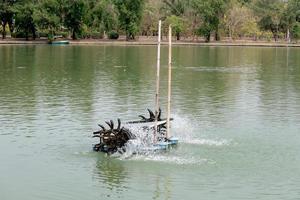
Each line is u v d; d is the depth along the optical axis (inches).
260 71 3125.0
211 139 1354.6
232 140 1348.4
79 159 1187.3
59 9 6122.1
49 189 1024.2
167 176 1091.9
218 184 1052.5
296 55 4810.5
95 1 6387.8
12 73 2775.6
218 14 6855.3
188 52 5004.9
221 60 4030.5
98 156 1207.6
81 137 1357.0
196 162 1176.2
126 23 6545.3
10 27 6333.7
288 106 1815.9
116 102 1847.9
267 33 7618.1
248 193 1009.5
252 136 1389.0
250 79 2662.4
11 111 1667.1
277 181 1067.3
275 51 5511.8
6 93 2041.1
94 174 1099.9
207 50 5433.1
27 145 1286.9
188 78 2667.3
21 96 1964.8
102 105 1785.2
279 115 1653.5
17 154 1220.5
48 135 1374.3
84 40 6392.7
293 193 1008.9
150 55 4370.1
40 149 1256.2
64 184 1048.2
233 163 1171.9
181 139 1343.5
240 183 1057.5
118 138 1223.5
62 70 2979.8
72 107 1744.6
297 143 1328.7
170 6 7303.2
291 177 1088.8
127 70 3029.0
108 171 1116.5
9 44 5723.4
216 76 2792.8
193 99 1948.8
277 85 2410.2
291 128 1480.1
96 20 6441.9
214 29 6870.1
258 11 7839.6
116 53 4554.6
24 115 1606.8
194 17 6939.0
